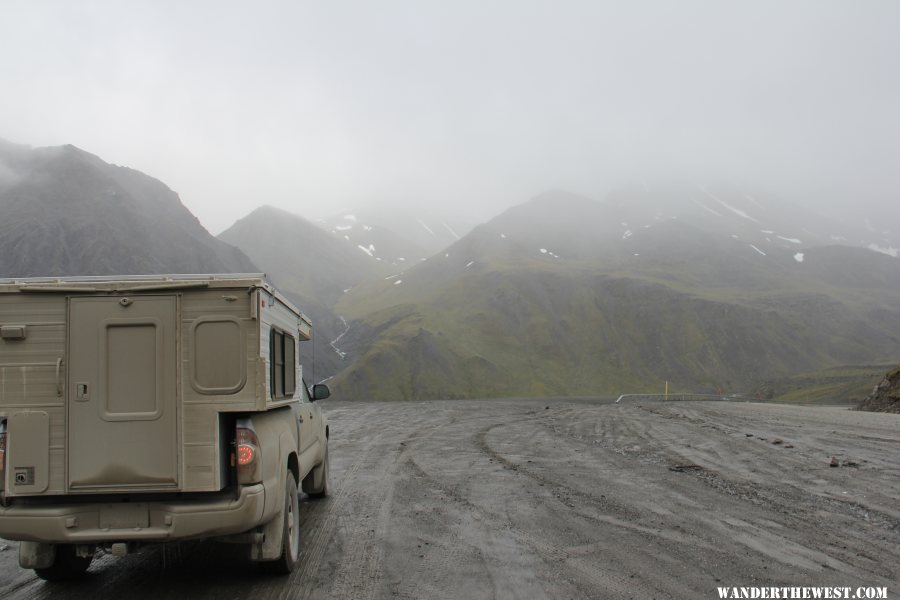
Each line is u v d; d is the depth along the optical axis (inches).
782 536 292.5
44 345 218.5
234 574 253.0
